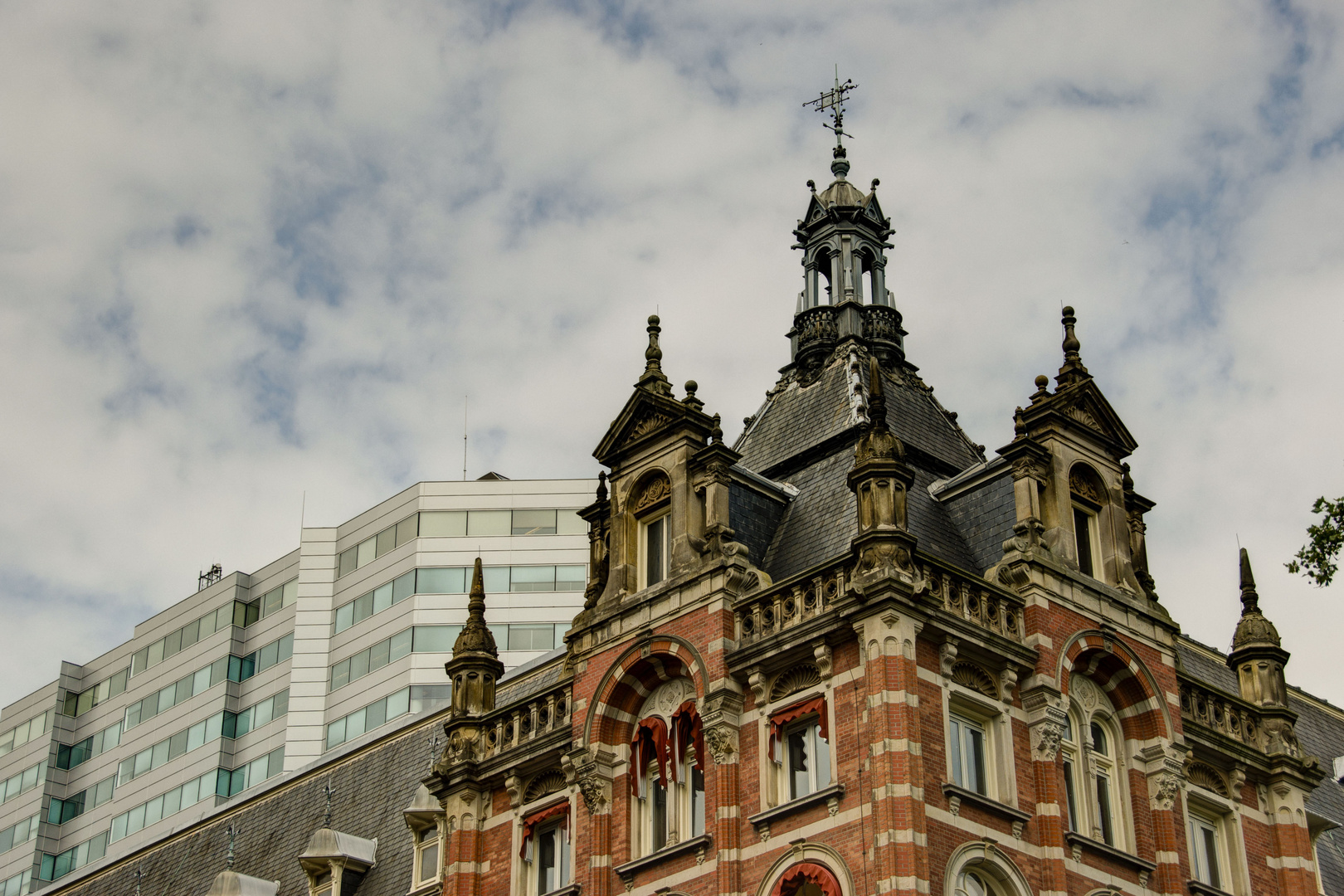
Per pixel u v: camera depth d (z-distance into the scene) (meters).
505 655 94.31
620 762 43.59
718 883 40.06
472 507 98.50
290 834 59.59
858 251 52.31
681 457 44.88
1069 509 44.34
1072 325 47.00
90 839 105.50
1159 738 43.25
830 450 47.22
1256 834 45.69
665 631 43.31
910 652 39.25
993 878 39.28
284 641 101.06
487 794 46.53
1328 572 41.38
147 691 106.69
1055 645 42.06
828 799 39.00
